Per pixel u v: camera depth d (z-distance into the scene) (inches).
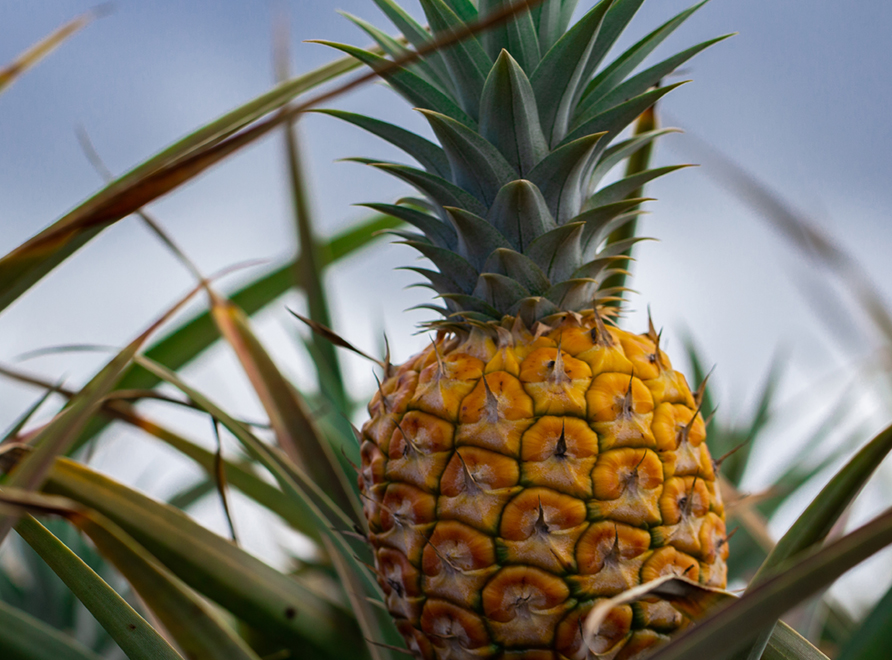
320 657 39.8
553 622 37.6
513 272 38.7
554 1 39.6
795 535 36.5
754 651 36.1
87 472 39.2
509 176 39.0
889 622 35.7
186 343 44.7
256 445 40.2
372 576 40.8
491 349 38.7
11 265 35.5
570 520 37.6
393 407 38.9
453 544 37.8
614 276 42.7
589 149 38.4
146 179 35.1
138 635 36.9
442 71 39.9
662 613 37.7
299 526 43.4
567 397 37.9
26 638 36.9
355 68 38.9
